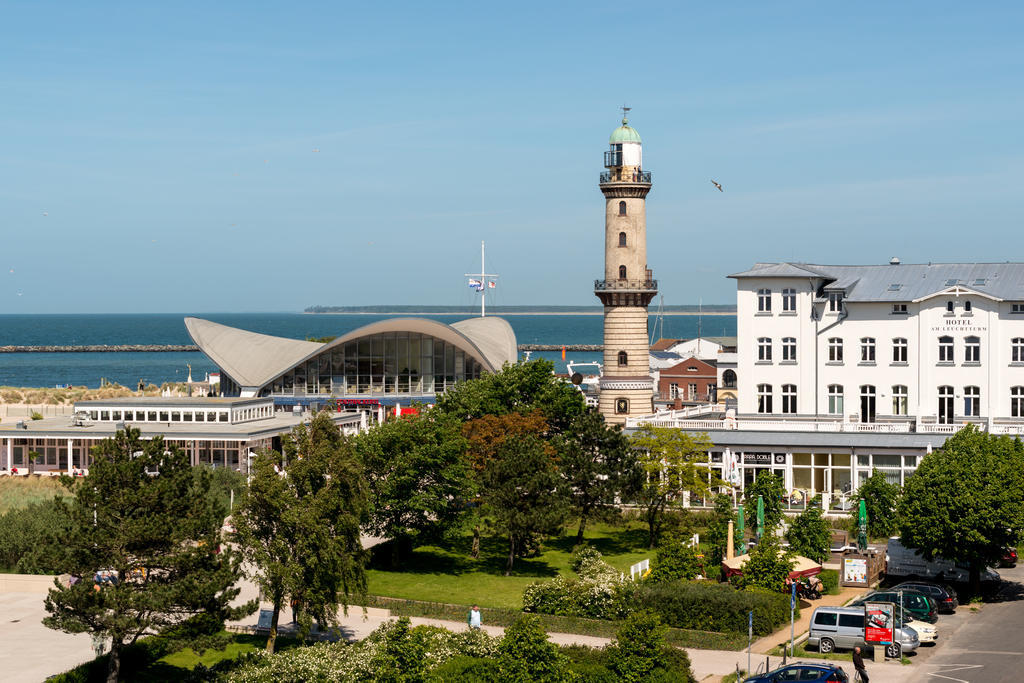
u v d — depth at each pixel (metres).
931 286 104.62
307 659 53.28
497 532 82.25
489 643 55.38
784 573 69.69
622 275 127.44
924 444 96.06
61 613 53.00
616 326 128.00
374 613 69.38
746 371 108.56
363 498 62.06
